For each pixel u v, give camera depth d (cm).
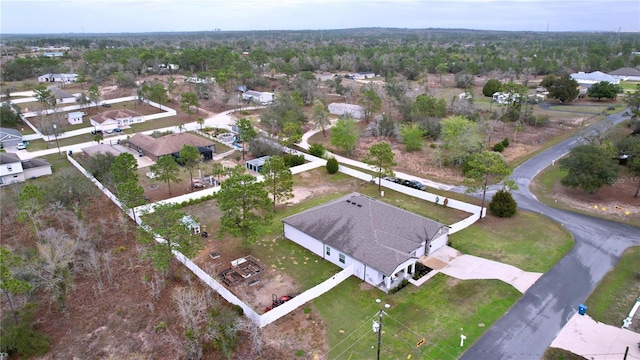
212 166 6047
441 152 6112
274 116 7869
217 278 3306
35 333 2645
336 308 2941
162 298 3066
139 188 4034
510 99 8469
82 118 8819
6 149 6806
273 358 2484
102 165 5444
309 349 2558
